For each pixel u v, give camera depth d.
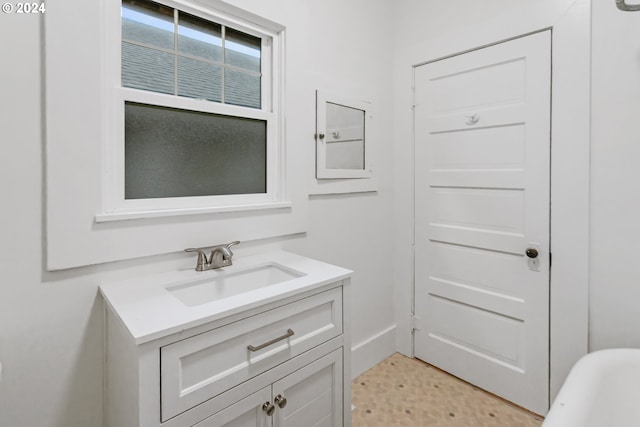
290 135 1.61
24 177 0.98
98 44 1.08
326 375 1.23
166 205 1.28
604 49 1.44
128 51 1.18
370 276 2.12
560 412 1.00
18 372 0.99
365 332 2.10
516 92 1.70
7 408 0.98
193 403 0.87
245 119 1.51
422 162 2.12
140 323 0.84
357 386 1.93
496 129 1.78
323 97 1.77
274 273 1.41
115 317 0.99
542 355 1.67
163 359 0.82
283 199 1.61
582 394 1.09
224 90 1.45
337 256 1.91
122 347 0.92
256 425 1.02
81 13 1.04
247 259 1.45
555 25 1.56
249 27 1.48
